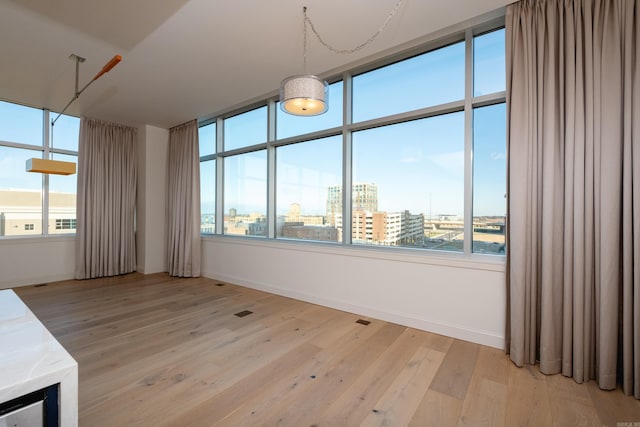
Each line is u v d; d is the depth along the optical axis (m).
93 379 1.90
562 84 2.00
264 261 4.05
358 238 3.41
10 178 4.19
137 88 3.69
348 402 1.69
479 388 1.83
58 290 4.03
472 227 2.66
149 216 5.14
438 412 1.61
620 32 1.81
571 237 1.94
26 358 0.95
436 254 2.76
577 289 1.90
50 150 4.49
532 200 2.10
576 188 1.91
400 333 2.65
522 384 1.88
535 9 2.13
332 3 2.20
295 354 2.25
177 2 2.19
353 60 3.07
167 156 5.38
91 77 3.38
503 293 2.35
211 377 1.93
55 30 2.52
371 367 2.07
